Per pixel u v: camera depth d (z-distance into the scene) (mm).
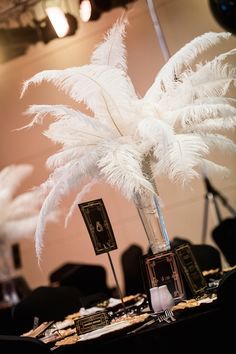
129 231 7711
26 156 8219
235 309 2688
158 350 2818
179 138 3121
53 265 8078
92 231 3322
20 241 8164
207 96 3350
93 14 7277
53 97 7887
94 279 5785
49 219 7785
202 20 7191
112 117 3318
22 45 7805
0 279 7984
